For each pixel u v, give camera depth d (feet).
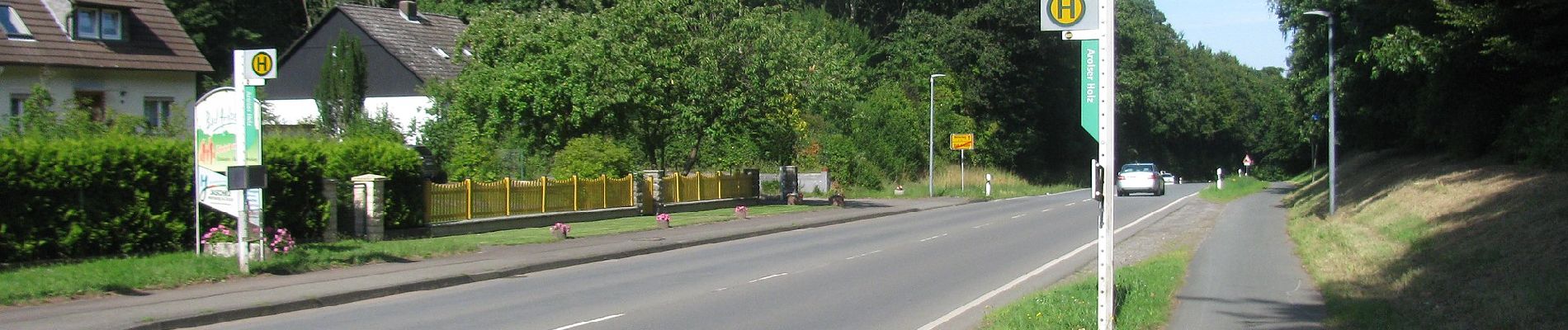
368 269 53.01
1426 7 77.82
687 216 99.25
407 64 152.46
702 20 111.55
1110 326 29.37
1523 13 69.56
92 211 53.06
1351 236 59.36
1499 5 70.54
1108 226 29.43
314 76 159.53
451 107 116.16
